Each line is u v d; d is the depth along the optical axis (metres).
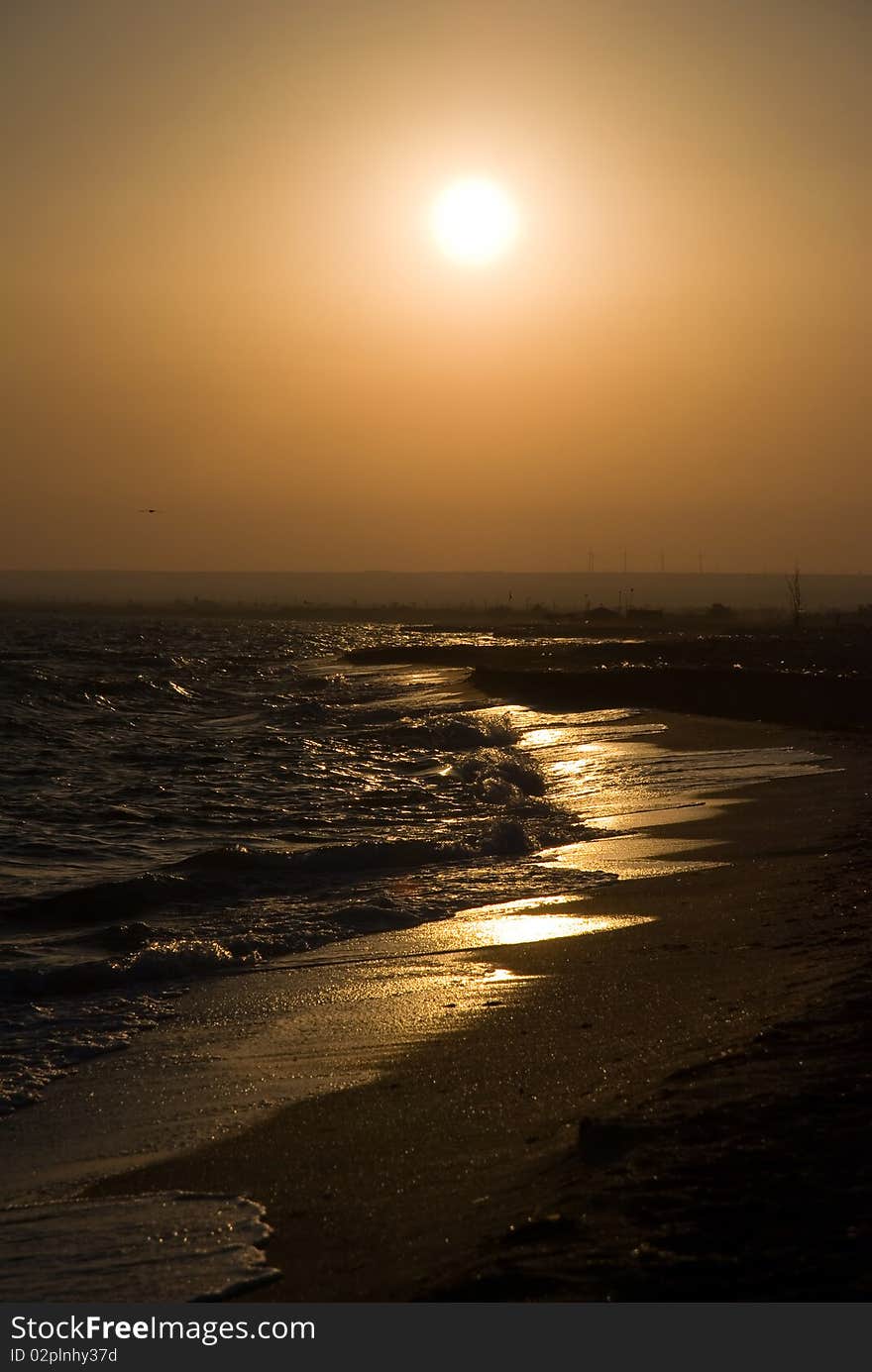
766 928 11.16
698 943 10.89
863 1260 4.73
